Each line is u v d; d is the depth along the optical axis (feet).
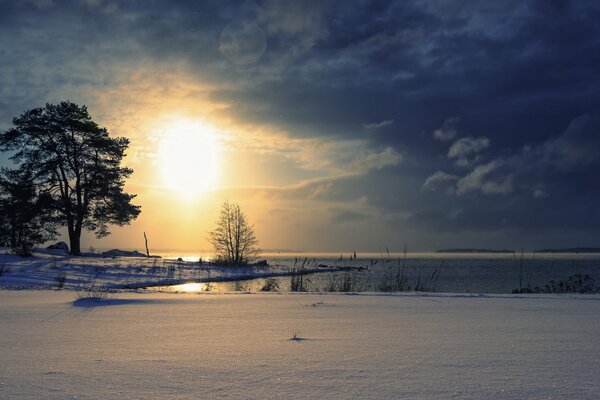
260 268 168.04
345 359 15.56
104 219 148.46
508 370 13.97
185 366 14.52
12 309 30.40
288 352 16.76
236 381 12.74
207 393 11.59
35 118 139.54
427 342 18.79
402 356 16.05
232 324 24.04
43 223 141.69
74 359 15.56
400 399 11.03
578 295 41.50
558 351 16.90
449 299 37.76
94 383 12.50
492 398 11.10
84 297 37.45
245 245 183.83
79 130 145.28
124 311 29.60
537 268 256.93
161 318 26.32
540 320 25.43
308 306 32.58
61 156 143.13
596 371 13.83
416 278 133.80
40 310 29.96
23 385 12.27
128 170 151.43
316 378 13.04
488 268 260.83
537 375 13.34
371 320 25.55
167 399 11.07
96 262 116.57
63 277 76.02
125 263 122.72
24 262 99.66
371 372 13.74
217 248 181.88
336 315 27.76
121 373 13.61
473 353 16.57
